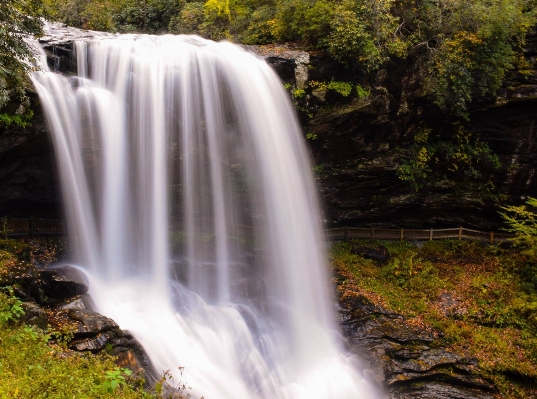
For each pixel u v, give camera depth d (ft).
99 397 25.23
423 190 67.67
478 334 50.39
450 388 43.70
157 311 43.29
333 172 62.59
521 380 46.16
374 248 63.41
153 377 34.27
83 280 41.27
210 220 54.80
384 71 57.31
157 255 49.01
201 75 50.65
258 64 52.39
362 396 42.16
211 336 43.19
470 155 67.15
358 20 53.57
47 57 46.47
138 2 82.84
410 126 64.44
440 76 59.31
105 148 46.91
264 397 40.24
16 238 48.49
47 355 27.86
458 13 59.36
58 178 49.70
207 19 73.20
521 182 69.05
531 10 65.62
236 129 52.42
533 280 57.88
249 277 52.90
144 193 48.80
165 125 49.57
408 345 47.11
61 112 44.62
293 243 54.03
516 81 64.13
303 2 56.08
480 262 63.87
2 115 40.60
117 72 48.16
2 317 29.19
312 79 53.93
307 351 46.88
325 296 53.16
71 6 73.26
